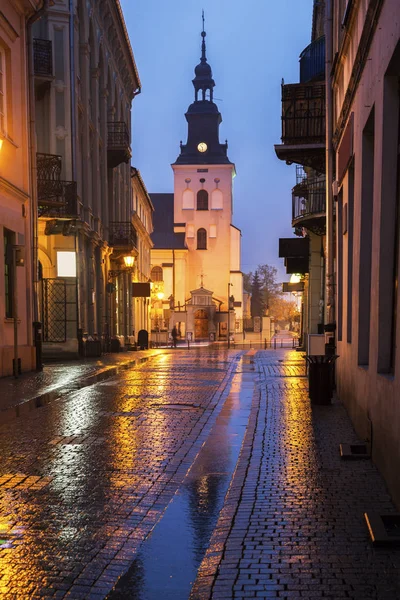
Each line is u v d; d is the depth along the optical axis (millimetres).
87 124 28797
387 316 6195
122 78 40875
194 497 5836
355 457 6879
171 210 92062
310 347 13688
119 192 39469
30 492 5938
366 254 7910
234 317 82250
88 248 28812
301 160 18766
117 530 4918
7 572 4113
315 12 27656
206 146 88250
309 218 23906
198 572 4102
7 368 16953
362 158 7742
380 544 4305
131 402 12125
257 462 6812
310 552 4234
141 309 49844
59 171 22266
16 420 9945
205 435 8859
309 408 10695
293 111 17594
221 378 17234
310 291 27891
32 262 18922
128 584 3934
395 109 5902
